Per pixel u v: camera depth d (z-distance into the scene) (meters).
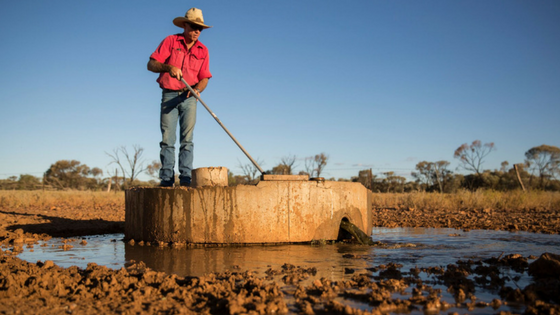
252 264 4.45
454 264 4.46
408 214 12.01
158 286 3.53
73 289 3.49
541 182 32.31
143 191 6.08
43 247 5.95
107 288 3.43
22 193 21.61
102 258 4.95
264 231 5.66
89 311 2.95
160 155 6.81
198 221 5.64
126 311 2.91
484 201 14.97
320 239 5.90
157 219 5.88
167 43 6.66
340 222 6.14
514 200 14.80
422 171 41.19
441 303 3.04
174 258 4.81
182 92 6.75
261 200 5.66
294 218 5.76
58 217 10.81
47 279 3.66
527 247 5.73
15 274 3.79
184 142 6.83
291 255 4.98
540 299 3.18
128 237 6.59
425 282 3.70
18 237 6.73
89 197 21.58
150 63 6.61
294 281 3.71
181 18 6.51
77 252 5.43
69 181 48.72
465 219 10.23
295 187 5.78
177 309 2.89
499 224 8.98
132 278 3.70
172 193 5.76
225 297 3.18
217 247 5.56
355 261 4.63
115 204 18.03
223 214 5.60
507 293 3.29
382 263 4.52
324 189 5.94
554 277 3.78
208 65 7.04
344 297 3.26
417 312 2.89
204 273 4.03
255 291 3.28
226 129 6.27
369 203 7.00
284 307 2.91
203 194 5.64
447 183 35.62
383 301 3.01
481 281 3.74
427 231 8.00
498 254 5.12
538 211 12.78
